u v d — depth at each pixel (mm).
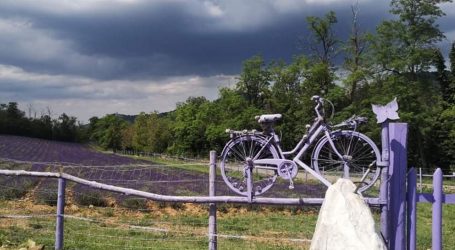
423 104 47906
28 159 39406
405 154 6023
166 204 16328
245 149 7258
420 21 46781
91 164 37188
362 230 4812
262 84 66312
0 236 8953
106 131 98750
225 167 7273
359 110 46250
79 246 8633
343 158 6855
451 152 48062
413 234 5961
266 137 7160
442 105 51062
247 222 13547
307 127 7195
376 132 39812
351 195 5098
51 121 105688
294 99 56969
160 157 67188
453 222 15461
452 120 48250
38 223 10844
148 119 87750
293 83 57094
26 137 90562
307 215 15461
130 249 8727
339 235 4789
